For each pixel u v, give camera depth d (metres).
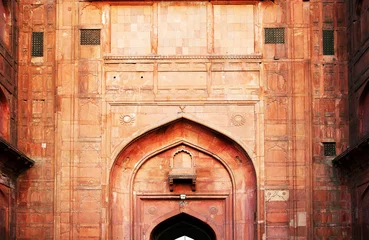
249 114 13.09
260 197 12.83
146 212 13.48
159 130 13.16
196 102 13.09
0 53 12.14
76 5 13.34
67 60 13.19
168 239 16.64
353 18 12.81
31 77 13.19
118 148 12.99
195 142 13.38
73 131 13.01
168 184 13.41
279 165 12.95
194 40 13.29
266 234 12.73
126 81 13.17
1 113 12.47
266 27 13.29
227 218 13.37
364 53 12.10
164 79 13.18
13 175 12.62
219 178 13.45
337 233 12.77
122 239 13.15
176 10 13.38
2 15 12.62
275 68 13.18
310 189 12.84
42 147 13.00
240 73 13.19
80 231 12.75
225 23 13.34
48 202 12.85
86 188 12.88
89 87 13.14
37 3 13.37
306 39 13.23
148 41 13.30
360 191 12.23
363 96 12.31
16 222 12.76
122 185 13.33
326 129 13.07
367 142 11.12
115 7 13.40
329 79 13.19
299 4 13.31
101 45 13.23
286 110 13.09
